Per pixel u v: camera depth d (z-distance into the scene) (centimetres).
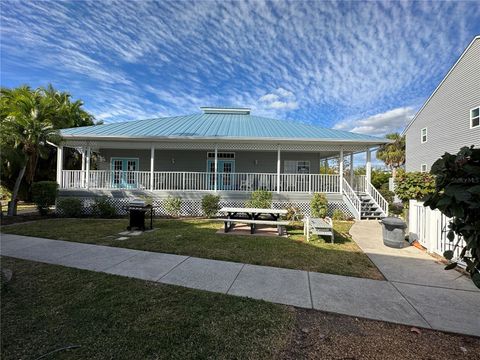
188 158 1588
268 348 246
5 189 1708
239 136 1208
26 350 237
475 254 186
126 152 1577
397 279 440
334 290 389
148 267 476
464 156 182
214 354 236
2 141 1051
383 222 690
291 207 1157
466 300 359
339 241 728
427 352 245
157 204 1216
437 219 590
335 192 1253
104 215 1133
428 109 1858
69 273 435
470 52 1476
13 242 654
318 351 243
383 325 293
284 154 1603
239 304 335
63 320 289
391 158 3322
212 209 1148
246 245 650
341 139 1203
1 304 323
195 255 557
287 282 418
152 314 305
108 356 230
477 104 1438
